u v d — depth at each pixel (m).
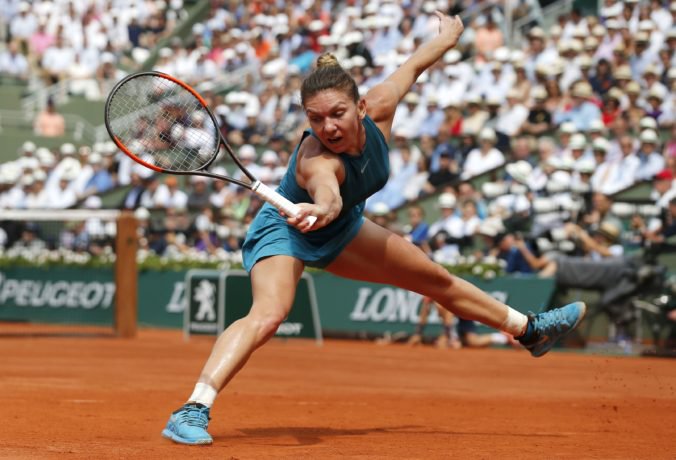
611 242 16.89
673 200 16.41
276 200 5.56
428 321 18.02
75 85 30.44
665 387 10.99
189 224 21.88
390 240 6.19
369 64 24.27
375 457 5.48
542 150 18.61
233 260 20.00
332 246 6.07
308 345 17.47
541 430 7.19
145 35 31.92
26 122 29.84
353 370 12.87
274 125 23.97
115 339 18.27
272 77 25.41
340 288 19.06
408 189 20.66
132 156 5.94
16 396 8.86
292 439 6.35
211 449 5.63
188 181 23.39
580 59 20.41
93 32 31.45
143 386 10.14
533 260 17.30
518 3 23.55
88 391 9.49
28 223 22.59
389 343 18.44
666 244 16.38
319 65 6.13
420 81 22.03
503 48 21.56
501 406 8.89
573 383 11.45
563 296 16.89
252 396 9.43
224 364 5.76
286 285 5.90
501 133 20.22
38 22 31.83
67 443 5.90
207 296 18.00
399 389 10.49
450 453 5.77
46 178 26.05
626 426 7.50
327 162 5.70
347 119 5.59
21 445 5.79
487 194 18.88
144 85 6.67
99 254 21.56
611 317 16.41
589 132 19.09
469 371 12.94
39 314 21.84
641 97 19.48
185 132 6.29
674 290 16.08
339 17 26.42
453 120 20.97
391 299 18.47
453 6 23.97
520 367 13.64
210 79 27.53
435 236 18.66
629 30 20.73
